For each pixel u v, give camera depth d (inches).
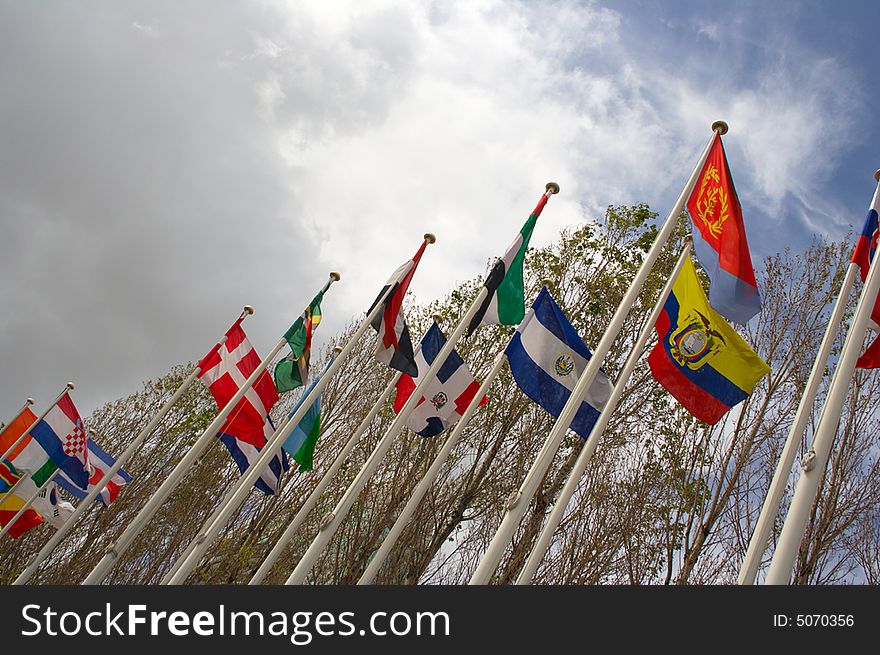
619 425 810.8
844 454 748.6
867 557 717.9
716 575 723.4
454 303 930.1
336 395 1108.5
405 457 895.1
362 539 860.0
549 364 453.4
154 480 1193.4
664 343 419.2
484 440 879.7
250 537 1005.8
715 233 411.2
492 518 844.6
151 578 1111.0
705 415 404.5
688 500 746.2
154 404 1305.4
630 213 916.6
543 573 743.7
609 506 767.1
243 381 635.5
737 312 392.5
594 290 872.3
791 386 792.9
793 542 273.6
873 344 374.3
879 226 385.7
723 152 428.8
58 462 782.5
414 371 555.2
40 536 1237.1
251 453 622.5
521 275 531.5
